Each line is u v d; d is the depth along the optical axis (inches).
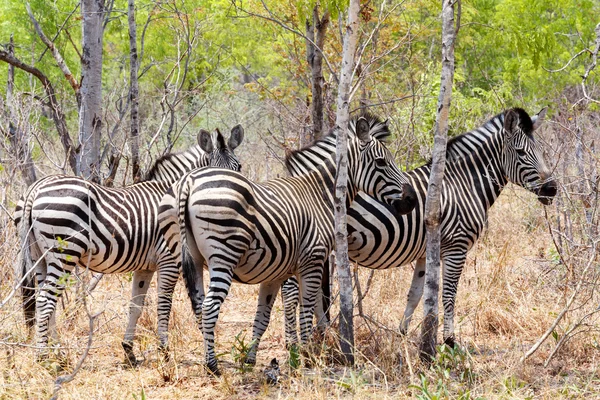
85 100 503.5
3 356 356.2
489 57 1163.9
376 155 394.3
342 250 371.2
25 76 930.7
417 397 317.7
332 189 394.9
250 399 335.0
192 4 1019.9
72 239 365.4
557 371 371.9
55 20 928.3
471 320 455.5
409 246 416.2
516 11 979.3
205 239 337.4
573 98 984.3
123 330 434.6
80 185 374.6
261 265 354.9
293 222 361.1
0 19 1028.5
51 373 352.5
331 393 341.1
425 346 371.2
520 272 541.3
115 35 1258.6
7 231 445.1
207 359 351.6
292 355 367.6
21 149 509.0
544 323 436.8
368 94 793.6
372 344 394.9
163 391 347.3
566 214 498.9
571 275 458.3
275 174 817.5
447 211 418.3
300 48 813.9
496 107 804.6
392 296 514.9
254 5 674.8
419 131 662.5
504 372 357.7
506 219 679.7
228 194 336.2
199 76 1205.1
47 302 361.4
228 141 541.6
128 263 391.5
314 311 413.1
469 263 584.1
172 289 396.8
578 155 507.8
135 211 390.0
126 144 621.9
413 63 864.9
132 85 535.2
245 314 510.9
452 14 355.6
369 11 535.2
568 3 963.3
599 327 408.2
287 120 749.3
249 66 1326.3
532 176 436.5
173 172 460.4
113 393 337.1
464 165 435.8
